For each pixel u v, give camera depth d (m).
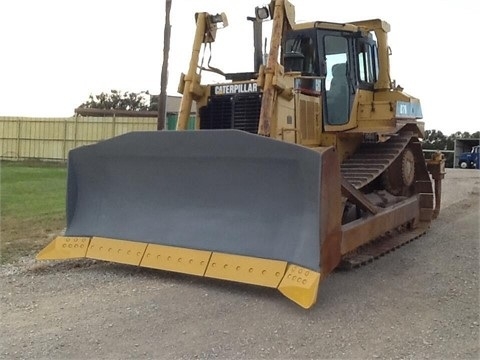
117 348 3.97
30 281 5.60
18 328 4.31
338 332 4.36
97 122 24.23
